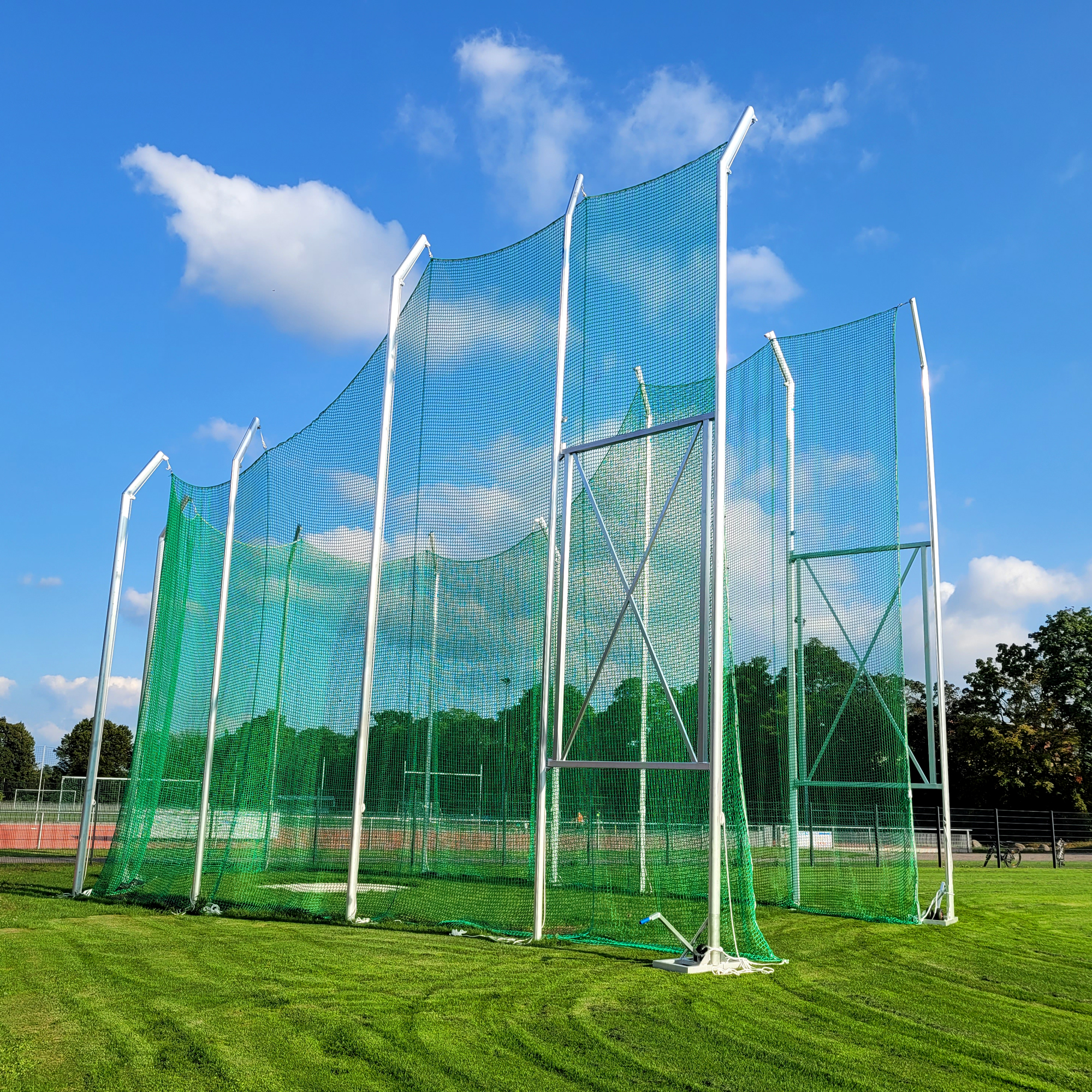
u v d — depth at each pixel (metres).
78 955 6.54
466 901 9.06
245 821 10.88
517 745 9.71
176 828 11.23
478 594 9.01
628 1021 4.80
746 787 12.39
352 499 9.91
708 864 8.46
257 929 8.02
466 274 9.35
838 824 11.35
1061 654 43.47
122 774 74.38
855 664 11.12
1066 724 42.09
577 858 9.92
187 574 12.16
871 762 10.85
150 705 11.95
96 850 20.08
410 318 9.71
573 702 8.37
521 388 8.73
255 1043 4.25
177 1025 4.56
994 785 38.06
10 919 8.55
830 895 11.14
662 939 7.43
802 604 11.70
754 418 12.75
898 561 10.75
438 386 9.30
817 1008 5.26
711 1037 4.52
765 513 12.44
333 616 10.11
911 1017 5.11
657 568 8.35
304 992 5.33
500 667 8.87
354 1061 4.00
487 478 8.94
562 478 8.19
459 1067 3.93
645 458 9.11
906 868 10.09
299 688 10.55
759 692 12.41
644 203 7.94
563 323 8.30
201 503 12.20
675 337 7.52
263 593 11.03
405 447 9.55
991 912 11.16
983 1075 4.02
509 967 6.25
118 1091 3.62
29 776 75.75
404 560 9.55
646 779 10.16
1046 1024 5.02
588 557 8.58
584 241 8.35
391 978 5.77
